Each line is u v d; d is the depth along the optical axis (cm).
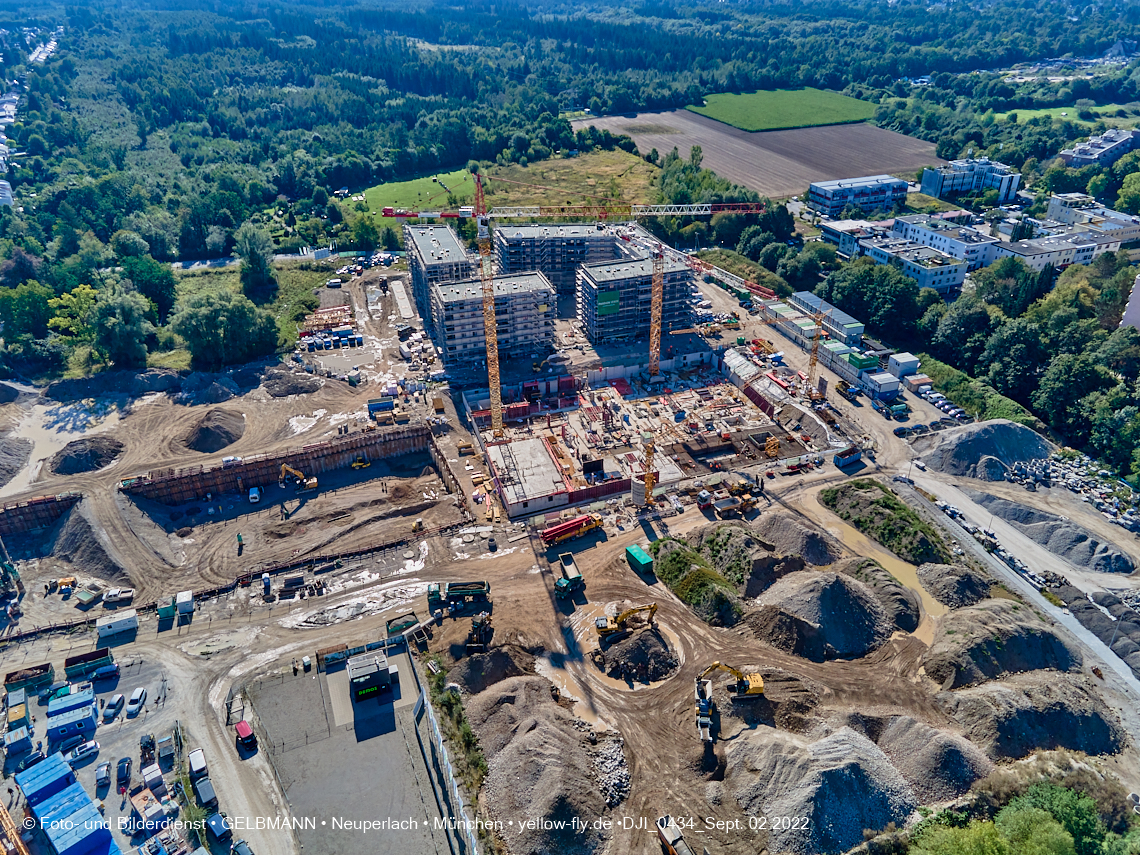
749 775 11062
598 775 11188
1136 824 10344
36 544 16512
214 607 14512
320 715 12194
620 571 15275
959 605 14088
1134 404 18675
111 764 11369
